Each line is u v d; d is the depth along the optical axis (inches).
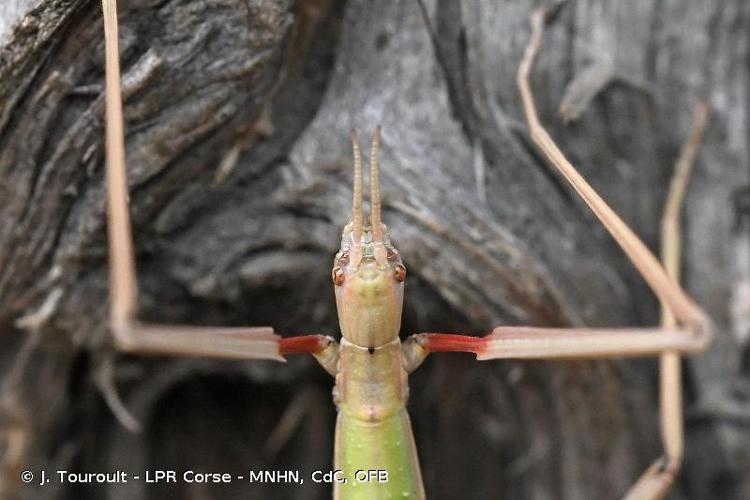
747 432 5.7
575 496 5.5
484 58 5.1
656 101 5.5
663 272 4.1
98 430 5.6
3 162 4.9
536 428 5.5
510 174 5.2
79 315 5.2
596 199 4.4
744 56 5.6
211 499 5.8
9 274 5.1
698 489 5.7
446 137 5.1
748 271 5.7
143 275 5.3
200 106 4.9
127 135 4.9
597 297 5.4
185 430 5.8
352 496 4.7
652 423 5.5
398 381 4.7
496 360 5.5
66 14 4.7
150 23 4.8
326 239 5.2
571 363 5.3
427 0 5.1
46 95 4.8
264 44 4.9
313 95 5.2
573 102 5.3
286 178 5.2
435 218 5.1
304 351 4.7
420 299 5.3
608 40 5.4
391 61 5.1
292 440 5.8
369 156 5.1
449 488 5.8
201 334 4.0
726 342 5.7
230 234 5.2
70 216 5.0
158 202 5.1
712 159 5.6
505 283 5.1
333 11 5.1
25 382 5.4
